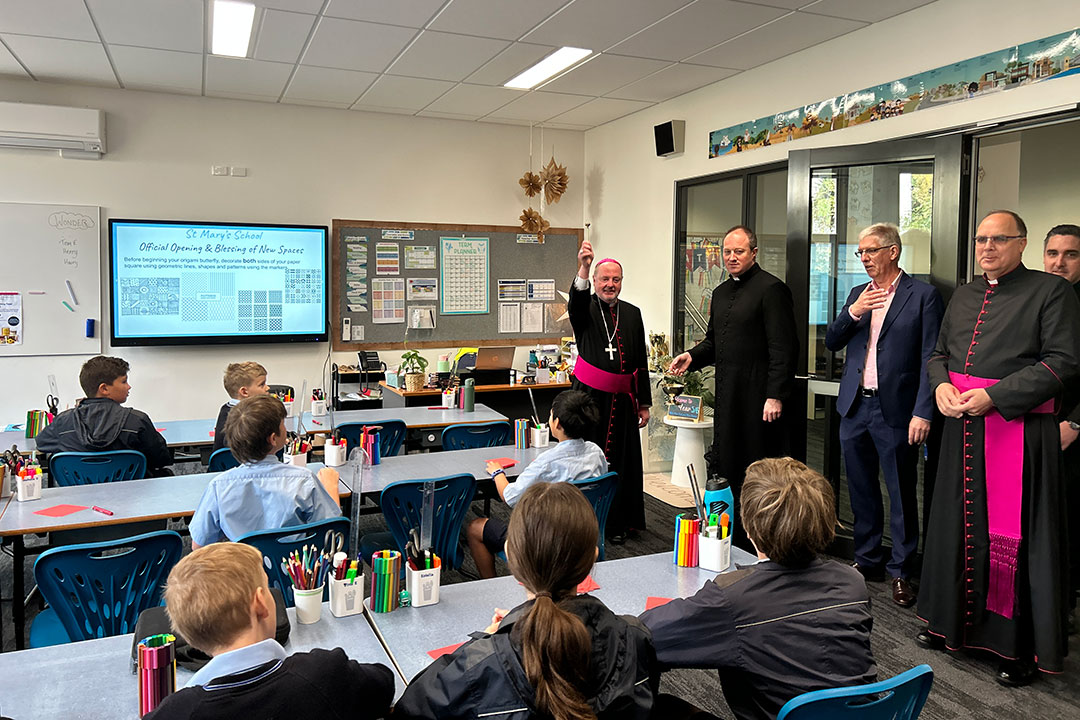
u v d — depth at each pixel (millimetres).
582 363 4188
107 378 3457
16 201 5246
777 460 1601
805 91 4445
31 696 1434
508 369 6352
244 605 1232
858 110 4086
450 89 5445
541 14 3873
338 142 6137
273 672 1170
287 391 4980
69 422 3396
